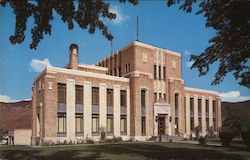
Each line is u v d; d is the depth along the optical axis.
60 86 38.00
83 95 39.91
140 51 45.62
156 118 45.62
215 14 16.86
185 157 20.94
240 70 19.58
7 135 48.69
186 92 55.69
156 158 20.19
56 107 37.16
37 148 29.48
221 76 20.12
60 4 9.12
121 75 47.75
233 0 15.18
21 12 9.38
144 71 45.72
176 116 49.28
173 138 45.09
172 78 49.03
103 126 41.19
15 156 21.84
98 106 41.22
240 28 16.14
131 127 43.66
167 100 48.22
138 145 32.38
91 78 40.81
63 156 21.20
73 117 38.56
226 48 17.86
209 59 19.28
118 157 20.50
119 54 48.94
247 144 27.97
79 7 9.55
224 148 29.20
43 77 37.31
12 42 9.85
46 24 9.77
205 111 59.12
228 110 44.31
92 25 10.11
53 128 36.56
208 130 55.19
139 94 44.22
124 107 43.91
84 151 24.91
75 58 44.28
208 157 21.28
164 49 49.03
